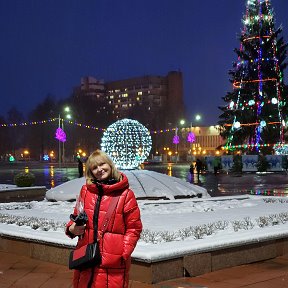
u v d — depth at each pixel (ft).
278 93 151.02
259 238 26.53
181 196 55.77
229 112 155.74
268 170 139.95
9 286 22.22
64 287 21.95
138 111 367.25
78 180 58.39
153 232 26.89
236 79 155.63
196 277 23.39
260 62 150.82
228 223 31.01
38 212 42.01
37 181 120.57
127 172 59.06
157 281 22.31
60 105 331.36
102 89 586.45
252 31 152.97
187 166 224.12
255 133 152.46
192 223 32.48
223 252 25.00
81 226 13.80
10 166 252.01
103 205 14.03
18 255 28.89
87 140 325.42
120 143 62.75
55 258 26.61
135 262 22.63
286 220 33.42
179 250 23.03
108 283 13.60
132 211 14.15
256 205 46.47
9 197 77.51
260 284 22.15
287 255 28.25
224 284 22.12
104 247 13.78
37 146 341.41
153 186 54.85
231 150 158.71
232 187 93.76
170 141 364.79
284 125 151.12
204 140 360.48
